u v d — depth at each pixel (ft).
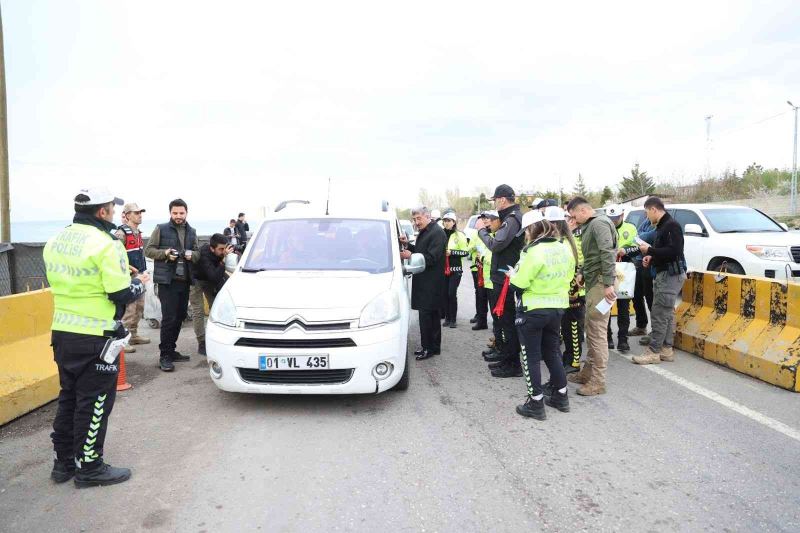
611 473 11.18
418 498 10.16
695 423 13.84
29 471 11.39
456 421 14.07
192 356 21.24
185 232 19.80
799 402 15.28
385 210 20.86
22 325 15.78
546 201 20.31
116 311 10.90
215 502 10.02
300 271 16.52
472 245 26.76
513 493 10.37
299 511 9.70
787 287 17.15
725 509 9.78
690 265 31.17
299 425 13.76
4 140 36.29
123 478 10.85
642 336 23.85
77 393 10.59
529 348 14.33
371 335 14.15
